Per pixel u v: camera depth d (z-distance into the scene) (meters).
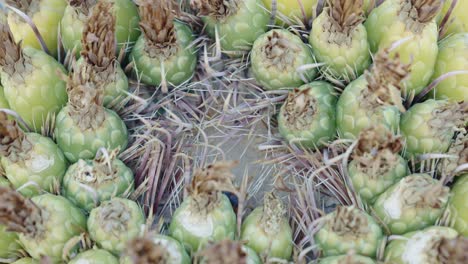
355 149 0.28
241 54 0.32
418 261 0.27
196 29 0.33
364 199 0.29
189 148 0.32
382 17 0.30
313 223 0.29
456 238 0.26
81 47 0.32
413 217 0.28
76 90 0.29
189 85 0.33
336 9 0.29
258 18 0.32
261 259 0.29
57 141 0.30
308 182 0.30
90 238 0.29
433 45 0.30
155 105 0.32
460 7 0.32
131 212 0.28
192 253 0.29
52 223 0.28
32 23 0.31
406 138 0.30
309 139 0.30
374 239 0.28
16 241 0.29
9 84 0.30
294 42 0.31
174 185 0.31
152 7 0.29
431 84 0.31
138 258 0.26
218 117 0.32
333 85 0.31
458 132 0.31
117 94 0.31
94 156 0.30
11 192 0.27
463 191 0.29
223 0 0.31
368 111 0.29
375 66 0.28
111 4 0.30
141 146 0.31
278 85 0.31
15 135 0.29
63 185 0.30
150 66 0.31
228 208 0.29
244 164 0.32
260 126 0.32
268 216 0.28
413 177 0.28
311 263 0.29
